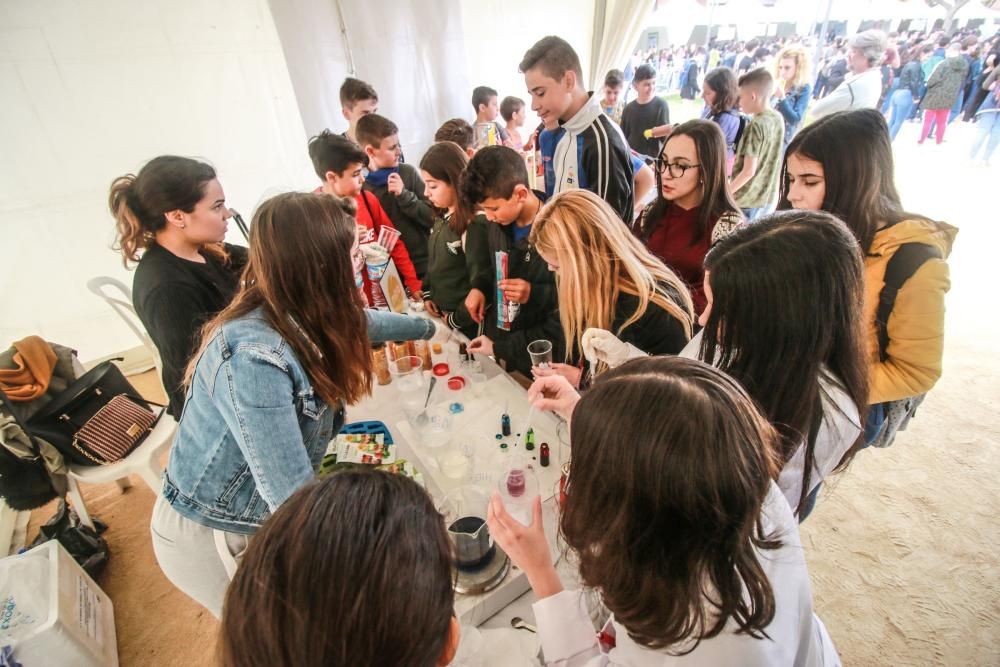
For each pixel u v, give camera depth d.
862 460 2.13
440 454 1.24
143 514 2.14
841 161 1.08
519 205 1.55
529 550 0.73
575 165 2.22
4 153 2.47
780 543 0.48
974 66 5.21
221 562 1.07
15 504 1.59
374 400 1.55
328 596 0.35
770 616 0.43
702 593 0.43
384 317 1.42
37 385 1.67
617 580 0.46
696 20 5.09
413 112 3.77
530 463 1.17
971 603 1.56
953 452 2.13
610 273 1.19
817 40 4.87
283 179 3.33
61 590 1.41
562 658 0.65
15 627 1.28
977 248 3.77
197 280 1.36
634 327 1.23
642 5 4.16
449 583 0.42
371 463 1.18
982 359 2.68
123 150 2.76
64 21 2.42
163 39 2.69
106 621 1.60
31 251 2.66
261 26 2.97
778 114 2.72
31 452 1.59
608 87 4.25
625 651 0.56
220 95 2.95
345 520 0.37
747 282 0.68
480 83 4.16
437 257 2.09
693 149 1.65
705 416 0.41
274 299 0.79
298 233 0.76
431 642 0.38
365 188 2.36
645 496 0.42
